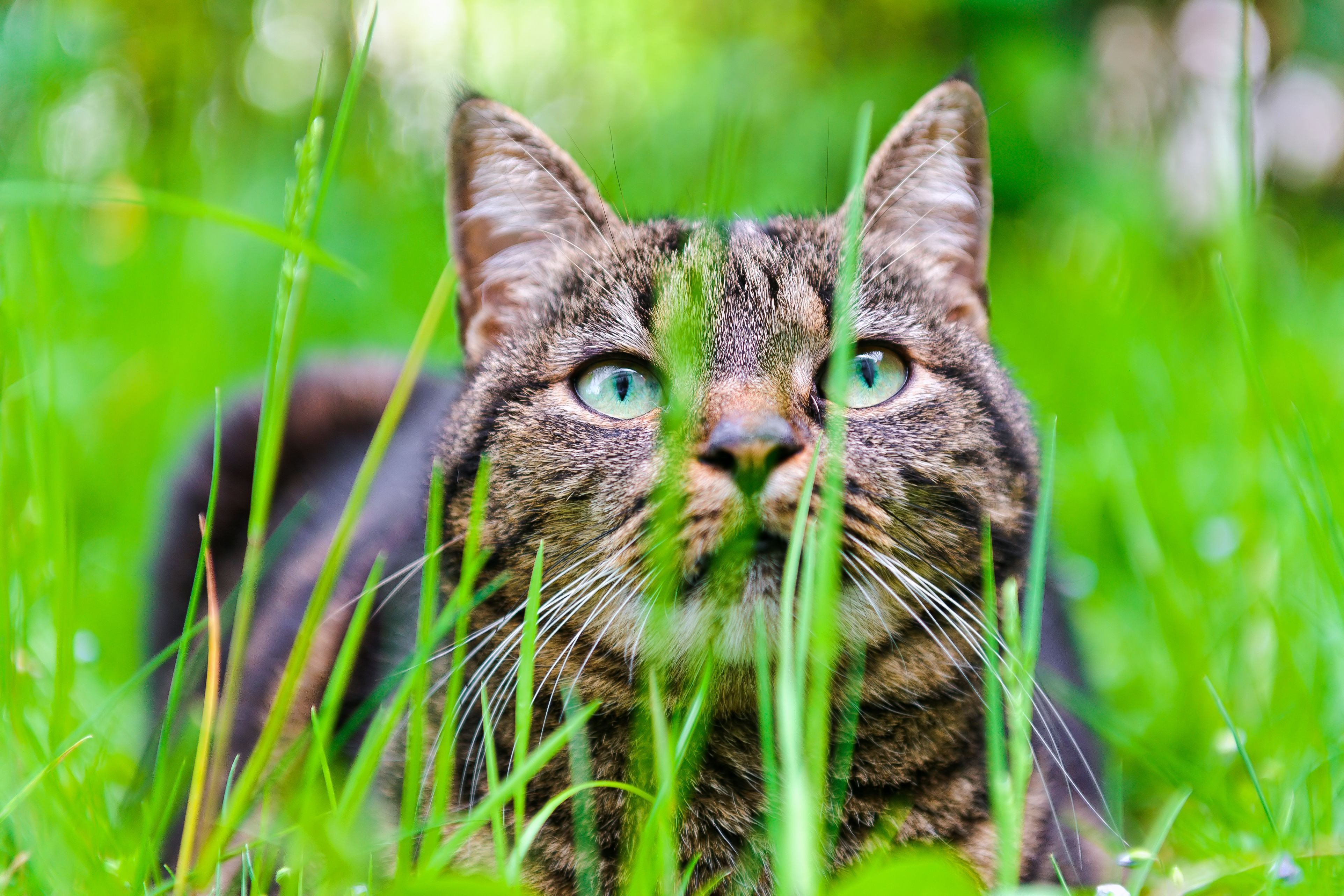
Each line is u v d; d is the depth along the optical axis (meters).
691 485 0.45
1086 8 1.23
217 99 1.13
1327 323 0.87
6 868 0.44
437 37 0.93
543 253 0.51
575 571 0.46
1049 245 1.09
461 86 0.51
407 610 0.50
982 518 0.47
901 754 0.47
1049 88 1.09
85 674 0.55
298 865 0.42
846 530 0.45
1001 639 0.47
